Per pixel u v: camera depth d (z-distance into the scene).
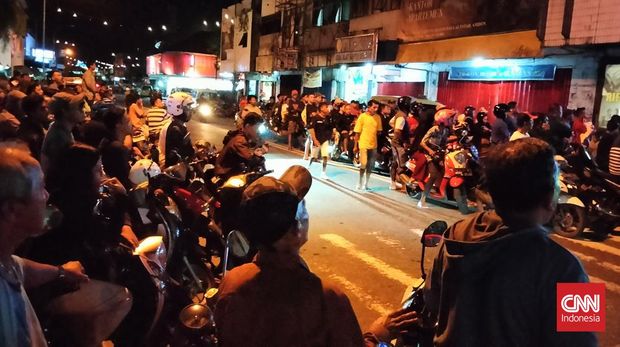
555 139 10.36
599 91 14.06
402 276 6.42
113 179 4.08
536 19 14.90
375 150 11.73
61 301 2.63
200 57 45.59
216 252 5.30
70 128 5.21
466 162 9.40
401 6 21.20
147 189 4.52
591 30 13.13
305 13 31.53
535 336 1.81
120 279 3.29
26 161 2.08
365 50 22.67
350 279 6.29
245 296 1.92
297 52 31.69
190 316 2.25
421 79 20.97
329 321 1.91
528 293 1.79
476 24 17.05
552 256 1.81
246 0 41.56
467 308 1.90
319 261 6.92
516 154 1.88
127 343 3.31
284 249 1.94
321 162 16.16
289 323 1.88
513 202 1.88
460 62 18.50
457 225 2.16
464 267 1.90
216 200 5.12
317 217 9.26
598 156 8.86
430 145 10.02
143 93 43.72
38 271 2.52
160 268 3.54
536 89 15.91
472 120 12.38
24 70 25.84
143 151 9.41
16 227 2.04
